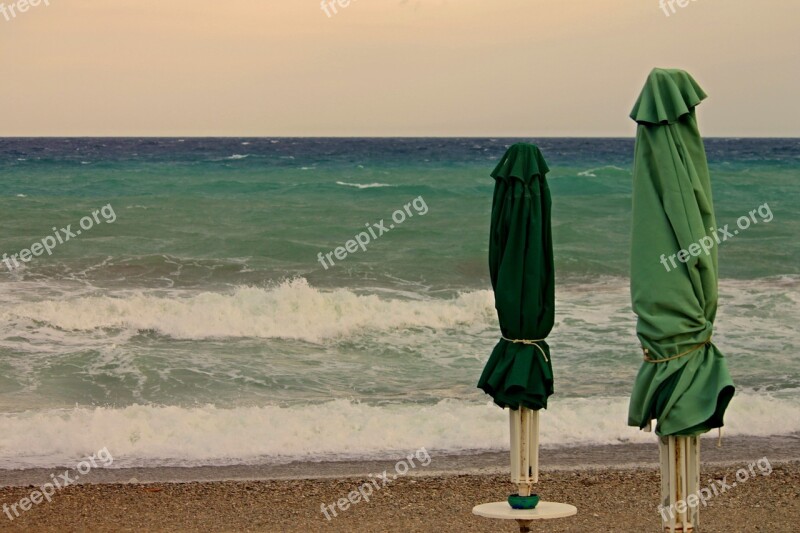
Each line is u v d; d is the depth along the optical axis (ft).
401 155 199.93
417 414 34.83
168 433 32.81
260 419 34.04
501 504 19.97
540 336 19.42
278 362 43.57
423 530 23.82
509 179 19.54
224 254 74.84
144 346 45.62
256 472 29.66
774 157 200.23
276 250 76.33
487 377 19.43
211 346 46.14
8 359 42.04
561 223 93.20
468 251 76.54
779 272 69.41
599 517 24.79
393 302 52.60
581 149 253.24
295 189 119.24
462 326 50.83
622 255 76.79
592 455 31.48
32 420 33.63
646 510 25.45
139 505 26.12
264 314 50.70
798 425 34.63
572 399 36.96
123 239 80.74
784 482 28.12
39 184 119.44
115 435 32.48
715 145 289.94
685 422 15.99
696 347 16.42
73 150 202.28
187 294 59.62
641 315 16.51
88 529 24.04
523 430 19.51
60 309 50.21
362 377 41.34
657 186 16.66
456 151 223.51
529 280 19.17
